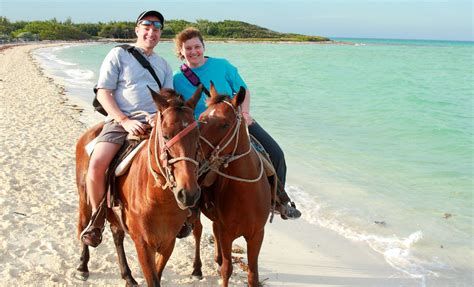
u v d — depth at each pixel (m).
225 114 4.00
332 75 32.50
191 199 3.33
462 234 6.92
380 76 32.16
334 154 11.27
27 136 11.66
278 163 5.11
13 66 32.47
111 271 5.43
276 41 132.12
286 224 7.19
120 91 4.60
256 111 17.12
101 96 4.49
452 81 29.17
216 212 4.51
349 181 9.25
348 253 6.32
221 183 4.38
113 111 4.38
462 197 8.40
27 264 5.42
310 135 13.27
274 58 54.44
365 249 6.45
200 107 5.16
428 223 7.29
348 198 8.31
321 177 9.47
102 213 4.48
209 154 3.99
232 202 4.31
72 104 17.16
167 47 78.06
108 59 4.56
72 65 38.81
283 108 17.88
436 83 27.77
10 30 111.19
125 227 4.32
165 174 3.55
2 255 5.57
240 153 4.16
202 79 5.17
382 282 5.61
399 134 13.41
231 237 4.46
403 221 7.36
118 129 4.44
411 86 25.98
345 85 26.16
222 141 3.99
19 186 7.97
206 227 6.95
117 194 4.31
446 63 49.78
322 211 7.70
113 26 125.88
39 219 6.66
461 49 108.75
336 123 15.02
